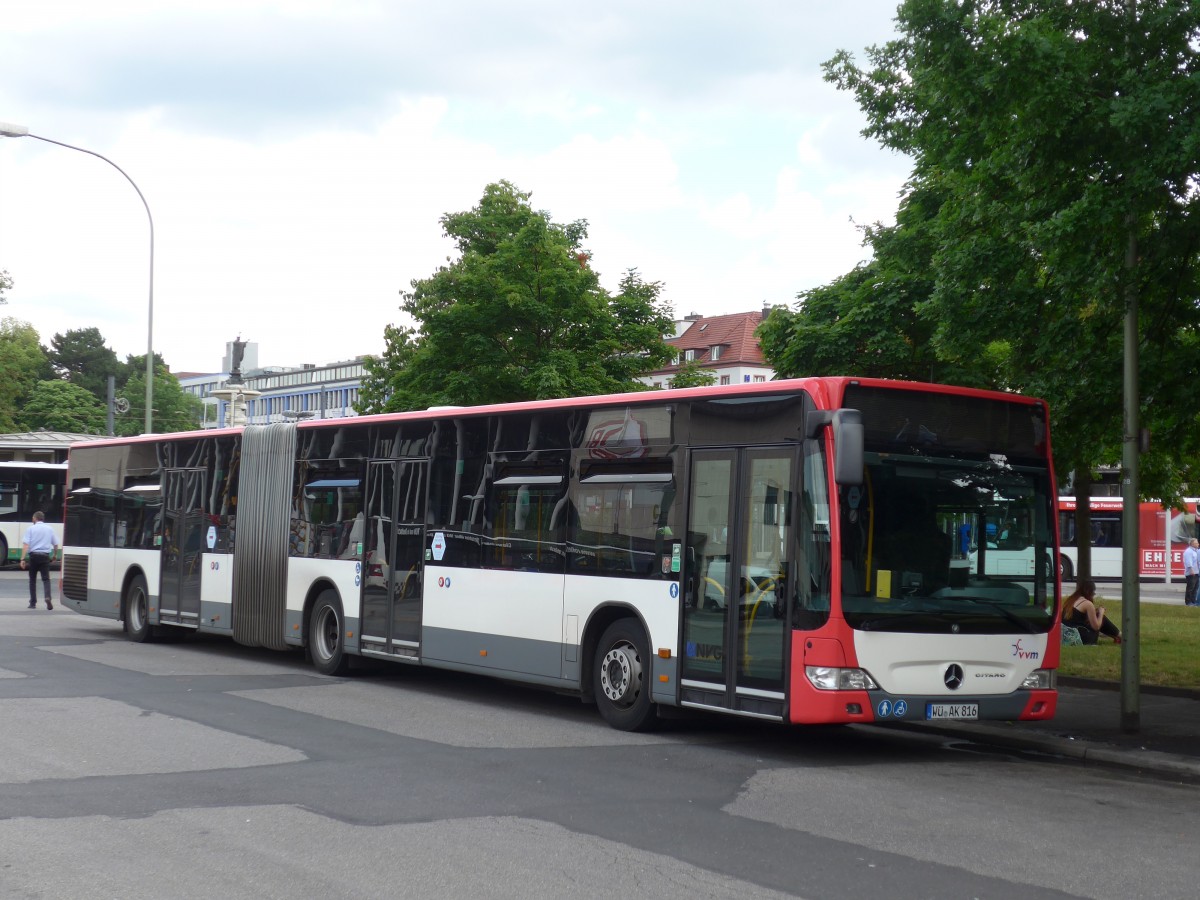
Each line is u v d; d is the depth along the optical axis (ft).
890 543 36.86
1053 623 39.06
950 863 24.93
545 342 114.21
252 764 34.35
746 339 348.18
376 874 23.21
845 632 35.83
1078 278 41.42
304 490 60.90
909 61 45.19
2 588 121.29
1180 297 44.88
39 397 323.37
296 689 51.93
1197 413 45.06
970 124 43.34
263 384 378.53
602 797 30.73
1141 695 52.19
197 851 24.73
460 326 111.96
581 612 44.45
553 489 46.44
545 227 115.44
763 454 38.50
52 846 24.99
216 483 67.67
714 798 30.96
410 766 34.45
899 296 63.93
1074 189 41.83
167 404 367.04
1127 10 40.65
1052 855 25.84
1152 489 72.33
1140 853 26.20
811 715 35.99
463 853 24.85
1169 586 160.04
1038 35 38.63
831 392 36.94
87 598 78.23
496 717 45.21
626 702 42.42
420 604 52.42
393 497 54.85
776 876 23.61
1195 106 37.58
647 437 42.78
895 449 37.37
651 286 124.98
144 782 31.60
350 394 335.06
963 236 47.52
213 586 66.90
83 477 80.48
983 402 38.99
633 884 22.82
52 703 45.70
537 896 21.97
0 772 32.68
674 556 41.01
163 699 47.47
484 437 50.11
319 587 59.11
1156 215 40.98
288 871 23.32
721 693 38.86
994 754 40.42
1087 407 47.37
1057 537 39.70
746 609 38.34
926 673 36.83
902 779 34.63
